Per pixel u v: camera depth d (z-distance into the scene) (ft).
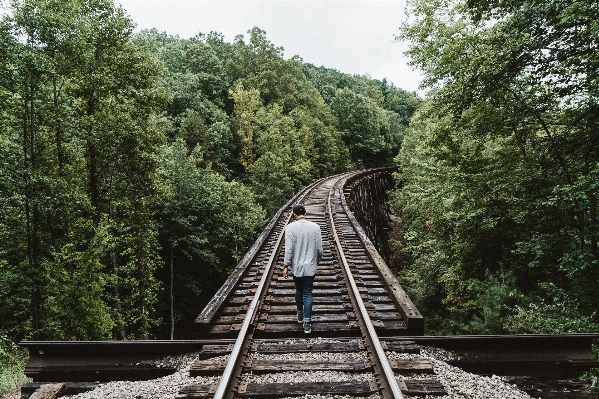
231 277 20.40
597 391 11.84
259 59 213.05
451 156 36.83
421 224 66.18
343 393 9.62
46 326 34.91
